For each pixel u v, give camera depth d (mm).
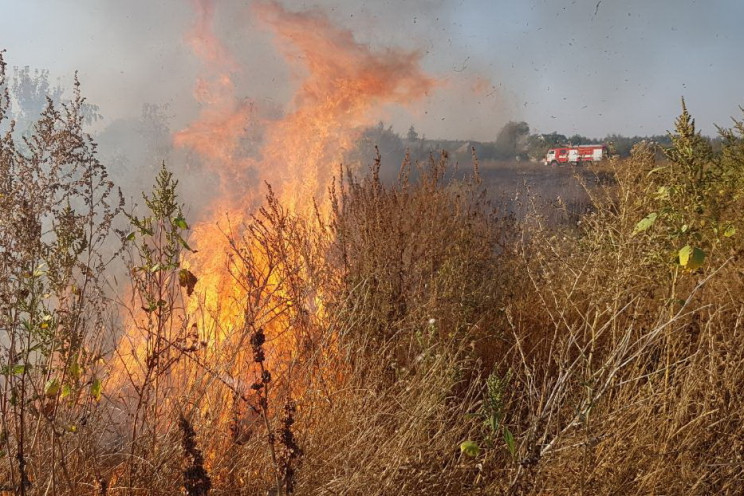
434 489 2693
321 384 3291
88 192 2840
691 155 3449
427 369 3305
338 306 3916
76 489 2596
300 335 3740
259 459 2822
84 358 2750
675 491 2654
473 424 3105
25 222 2551
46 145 2766
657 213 3301
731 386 2945
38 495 2510
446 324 4238
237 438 2961
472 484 2715
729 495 2688
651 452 2752
